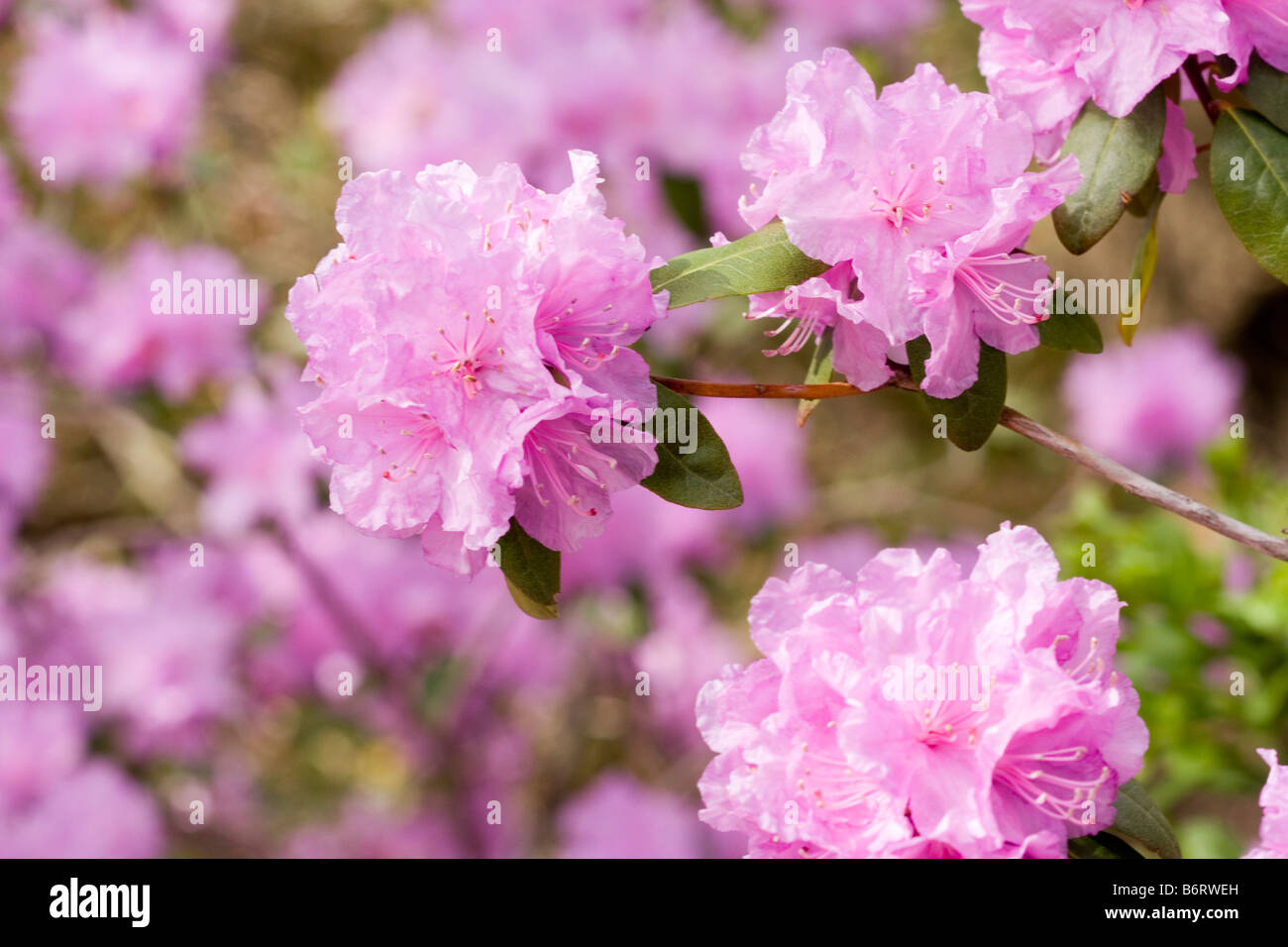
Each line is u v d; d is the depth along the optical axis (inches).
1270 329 52.7
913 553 19.2
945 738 18.6
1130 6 20.0
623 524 41.4
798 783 18.7
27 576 44.1
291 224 49.4
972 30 49.6
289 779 48.9
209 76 44.5
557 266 18.8
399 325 18.5
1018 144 19.4
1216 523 19.3
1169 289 53.2
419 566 43.0
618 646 44.9
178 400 39.8
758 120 38.0
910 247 19.3
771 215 19.8
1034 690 18.3
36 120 40.3
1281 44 20.0
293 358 41.2
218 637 41.5
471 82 37.5
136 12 42.3
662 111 36.5
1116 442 46.0
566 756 46.5
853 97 19.2
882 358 19.8
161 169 42.3
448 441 18.9
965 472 54.4
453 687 41.2
